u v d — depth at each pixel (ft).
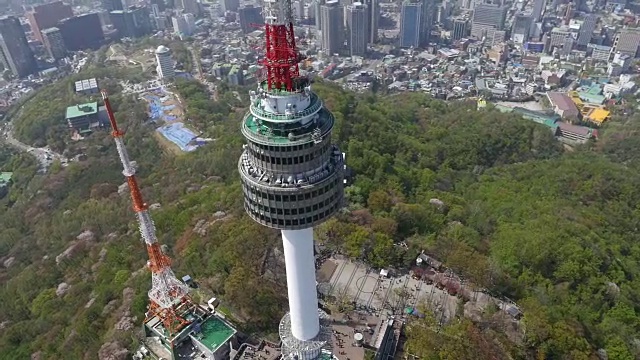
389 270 560.61
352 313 504.43
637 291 595.88
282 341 432.25
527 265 592.60
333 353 456.04
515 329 481.46
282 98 326.65
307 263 382.83
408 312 506.07
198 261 591.37
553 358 460.14
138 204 461.37
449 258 551.59
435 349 447.01
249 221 618.85
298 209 342.44
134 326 536.01
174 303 501.56
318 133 325.01
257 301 510.99
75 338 563.89
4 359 603.26
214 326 499.51
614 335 497.46
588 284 570.46
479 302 521.65
